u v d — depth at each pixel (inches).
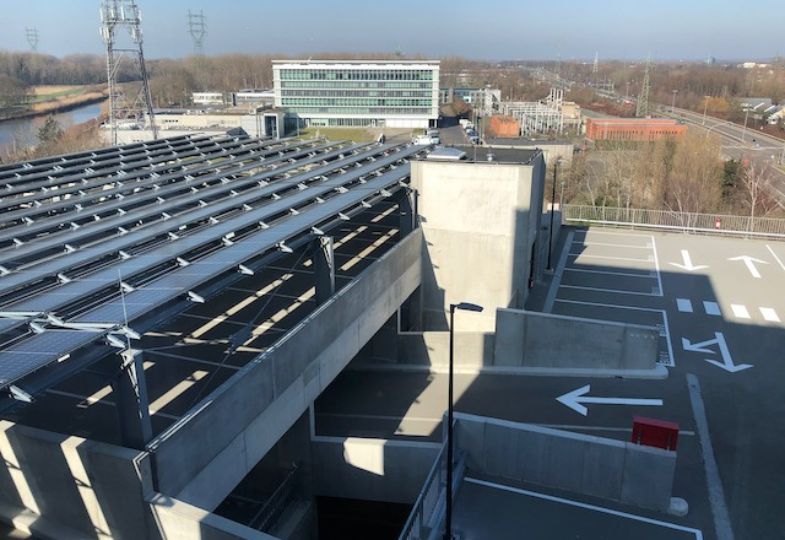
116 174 1593.3
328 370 902.4
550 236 1489.9
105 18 2810.0
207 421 639.1
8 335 653.3
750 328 1173.1
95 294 658.8
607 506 702.5
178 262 761.0
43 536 605.3
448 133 5093.5
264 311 1024.9
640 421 698.8
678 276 1459.2
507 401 986.1
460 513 692.7
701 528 665.6
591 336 1031.6
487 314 1284.4
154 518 560.7
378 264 1057.5
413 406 1024.2
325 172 1393.9
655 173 2514.8
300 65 5354.3
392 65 5295.3
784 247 1681.8
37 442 593.9
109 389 772.6
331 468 873.5
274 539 514.3
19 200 1258.6
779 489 725.9
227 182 1438.2
